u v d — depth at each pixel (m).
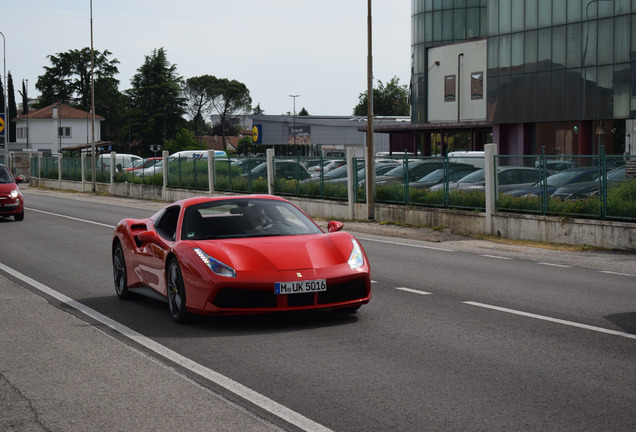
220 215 8.73
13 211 24.50
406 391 5.59
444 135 55.69
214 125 152.88
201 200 9.02
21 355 6.91
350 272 7.93
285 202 9.19
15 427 4.91
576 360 6.49
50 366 6.49
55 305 9.64
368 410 5.14
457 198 20.77
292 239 8.30
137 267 9.51
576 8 38.59
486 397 5.41
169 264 8.48
